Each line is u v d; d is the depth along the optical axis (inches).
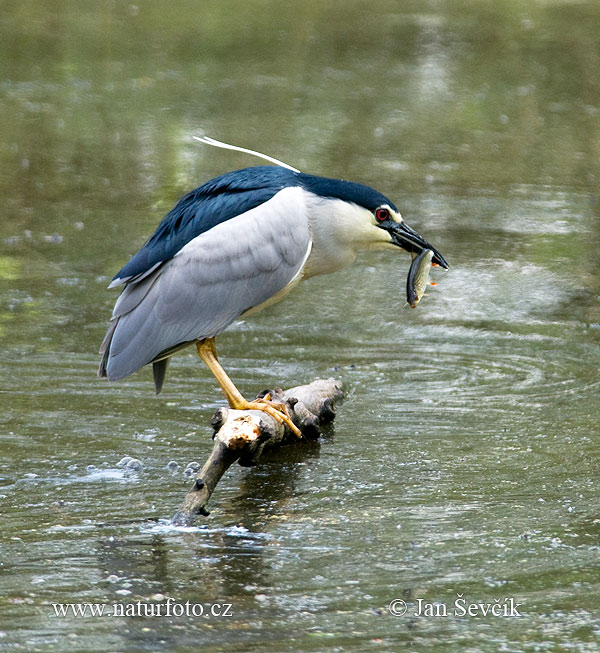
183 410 413.1
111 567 282.2
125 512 321.4
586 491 335.6
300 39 1348.4
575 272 613.0
